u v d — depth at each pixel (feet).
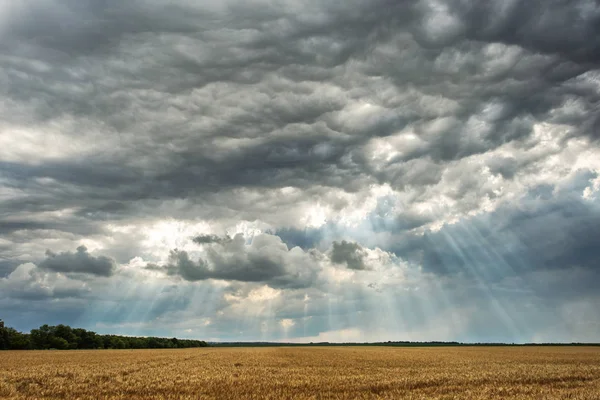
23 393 82.07
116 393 82.07
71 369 137.39
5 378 107.55
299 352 306.14
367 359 208.23
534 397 77.10
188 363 170.81
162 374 119.03
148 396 77.05
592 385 98.32
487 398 75.97
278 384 96.32
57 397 77.05
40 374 119.03
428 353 287.89
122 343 521.65
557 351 327.88
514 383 102.27
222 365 158.61
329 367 151.23
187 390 86.28
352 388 90.74
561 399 74.90
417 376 115.55
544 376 117.29
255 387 91.40
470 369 142.51
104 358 214.07
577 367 152.05
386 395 79.71
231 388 89.51
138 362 177.88
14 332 427.74
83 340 486.79
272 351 328.29
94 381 101.55
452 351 329.52
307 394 81.20
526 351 329.31
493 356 241.76
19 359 205.26
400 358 218.79
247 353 285.84
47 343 444.14
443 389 90.22
